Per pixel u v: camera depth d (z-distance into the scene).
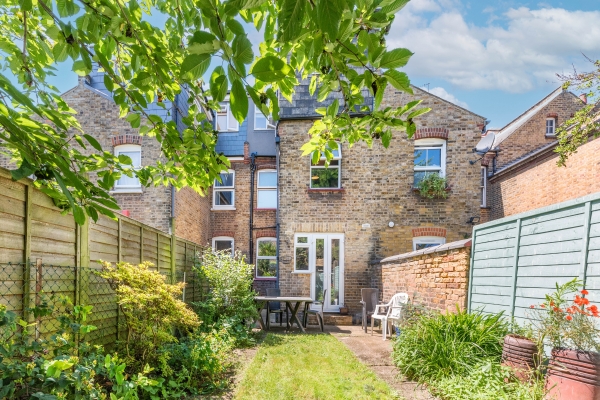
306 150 3.10
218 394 3.79
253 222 11.97
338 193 9.88
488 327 4.17
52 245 3.10
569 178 8.52
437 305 5.91
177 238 6.97
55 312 2.99
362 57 1.80
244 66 1.39
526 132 13.08
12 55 2.82
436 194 9.54
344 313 9.41
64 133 2.52
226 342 5.46
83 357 3.00
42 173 2.12
